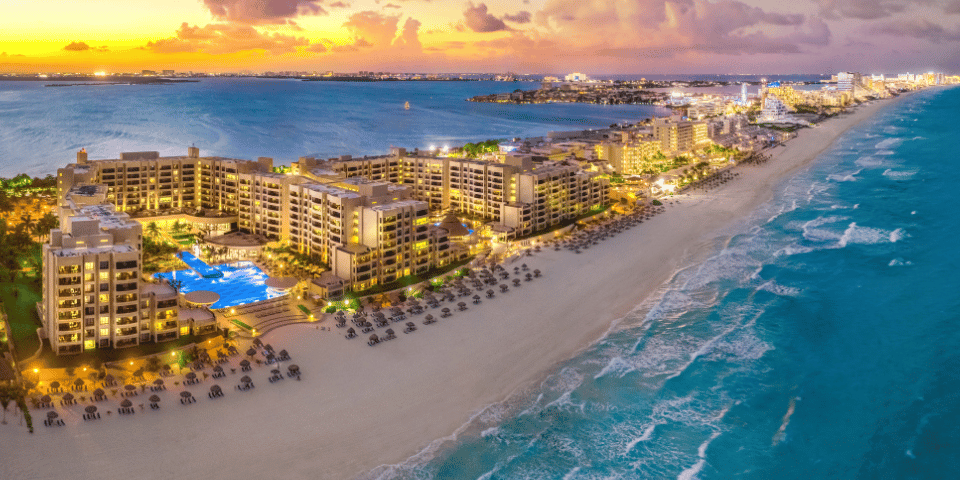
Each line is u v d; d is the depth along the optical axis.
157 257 168.75
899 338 126.88
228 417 98.56
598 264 176.25
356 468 88.12
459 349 124.25
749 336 129.75
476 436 96.50
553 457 91.56
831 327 133.25
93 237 118.12
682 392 109.19
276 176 183.50
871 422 99.88
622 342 127.88
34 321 124.81
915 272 163.62
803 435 96.94
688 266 174.25
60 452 87.31
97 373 105.44
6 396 97.62
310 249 168.50
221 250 174.50
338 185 174.00
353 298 143.00
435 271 166.88
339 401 104.62
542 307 145.62
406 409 103.12
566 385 111.44
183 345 118.12
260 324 131.00
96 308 113.56
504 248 188.12
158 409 99.19
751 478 87.50
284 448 91.69
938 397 105.50
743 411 103.50
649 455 92.38
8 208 198.88
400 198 179.50
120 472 84.44
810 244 191.75
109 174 197.25
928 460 90.06
